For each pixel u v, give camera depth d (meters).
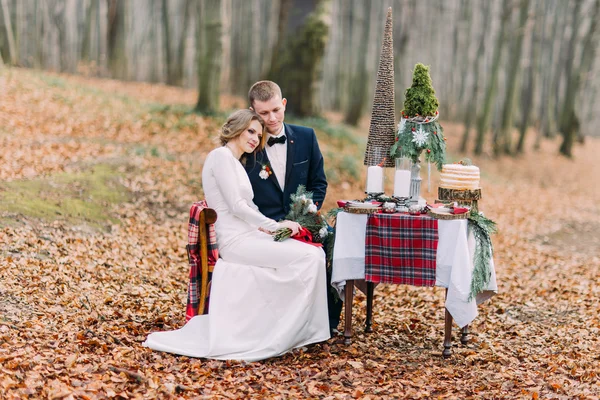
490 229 4.24
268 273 4.14
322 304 4.27
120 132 12.77
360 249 4.34
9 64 18.44
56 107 13.71
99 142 11.56
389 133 4.64
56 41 29.94
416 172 4.63
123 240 7.06
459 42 29.28
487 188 16.23
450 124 28.36
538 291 6.79
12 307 4.36
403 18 22.45
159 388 3.38
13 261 5.35
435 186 14.80
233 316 4.10
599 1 24.20
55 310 4.48
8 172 8.50
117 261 6.23
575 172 22.16
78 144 11.04
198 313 4.29
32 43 24.39
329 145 14.90
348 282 4.39
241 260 4.26
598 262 8.98
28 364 3.44
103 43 29.98
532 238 11.01
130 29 30.02
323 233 4.48
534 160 22.89
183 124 13.75
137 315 4.75
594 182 21.08
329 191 11.67
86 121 13.12
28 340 3.84
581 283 7.21
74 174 9.01
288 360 4.05
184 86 25.27
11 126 11.67
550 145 26.86
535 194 16.95
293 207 4.49
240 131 4.36
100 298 4.98
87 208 7.74
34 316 4.29
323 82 29.64
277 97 4.46
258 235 4.34
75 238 6.56
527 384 3.76
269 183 4.59
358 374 3.85
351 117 20.48
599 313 5.67
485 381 3.83
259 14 28.50
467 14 27.69
